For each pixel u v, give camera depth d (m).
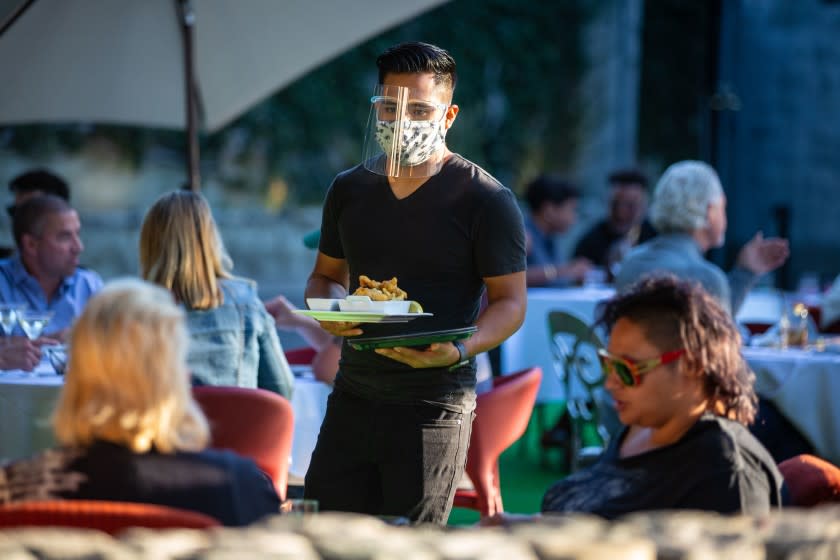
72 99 16.06
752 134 42.09
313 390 11.30
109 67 15.95
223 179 38.66
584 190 43.78
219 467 5.64
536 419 22.36
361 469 8.18
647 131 45.03
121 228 35.97
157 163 37.34
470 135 42.69
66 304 13.87
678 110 45.31
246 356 10.24
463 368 8.09
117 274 35.88
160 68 16.08
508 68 43.03
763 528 5.04
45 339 11.68
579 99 43.81
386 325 7.89
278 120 39.31
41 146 35.31
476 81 42.72
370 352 8.06
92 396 5.45
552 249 22.69
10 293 13.59
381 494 8.22
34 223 13.46
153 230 10.12
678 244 12.84
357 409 8.11
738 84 42.03
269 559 4.45
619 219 22.77
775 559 4.93
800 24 41.94
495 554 4.66
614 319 6.57
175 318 5.60
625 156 43.47
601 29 43.88
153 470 5.49
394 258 8.04
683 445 6.36
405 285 8.02
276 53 16.00
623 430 6.86
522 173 43.34
